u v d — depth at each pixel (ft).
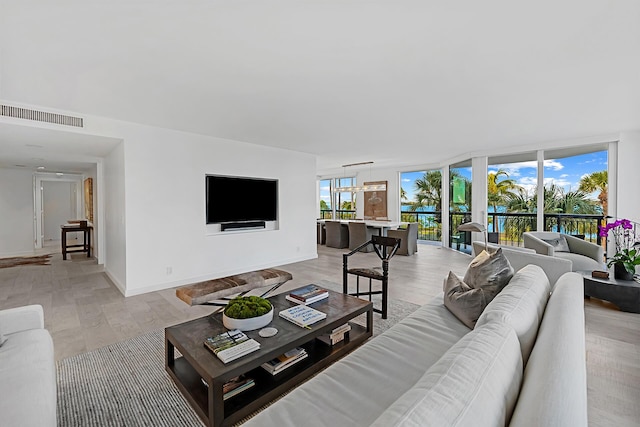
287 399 4.20
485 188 20.24
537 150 17.84
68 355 7.78
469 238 22.15
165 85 8.70
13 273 16.76
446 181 25.52
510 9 5.44
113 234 14.99
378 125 13.46
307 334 6.45
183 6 5.28
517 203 19.04
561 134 15.39
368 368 4.84
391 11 5.49
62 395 6.20
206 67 7.63
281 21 5.77
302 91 9.29
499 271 6.91
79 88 8.85
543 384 2.72
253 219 17.58
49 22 5.67
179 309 11.15
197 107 10.69
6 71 7.70
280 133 14.85
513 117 12.31
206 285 9.16
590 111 11.50
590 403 6.00
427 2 5.24
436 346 5.52
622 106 10.91
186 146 14.48
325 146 18.35
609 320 9.84
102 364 7.35
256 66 7.62
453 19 5.74
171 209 13.98
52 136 11.75
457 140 16.83
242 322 6.48
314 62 7.45
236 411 5.40
